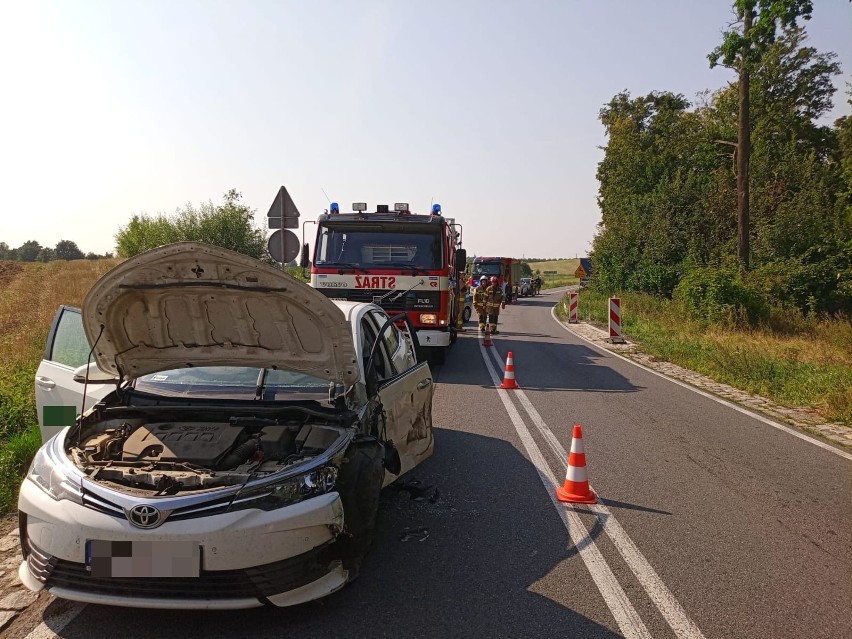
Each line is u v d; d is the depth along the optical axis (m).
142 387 4.99
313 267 12.66
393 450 5.00
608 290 38.69
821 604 4.08
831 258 25.41
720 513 5.69
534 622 3.80
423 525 5.29
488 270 43.84
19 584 4.16
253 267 3.94
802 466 7.24
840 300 24.89
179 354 4.62
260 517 3.53
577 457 5.96
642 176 45.28
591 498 5.91
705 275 23.86
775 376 13.14
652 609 3.98
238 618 3.80
